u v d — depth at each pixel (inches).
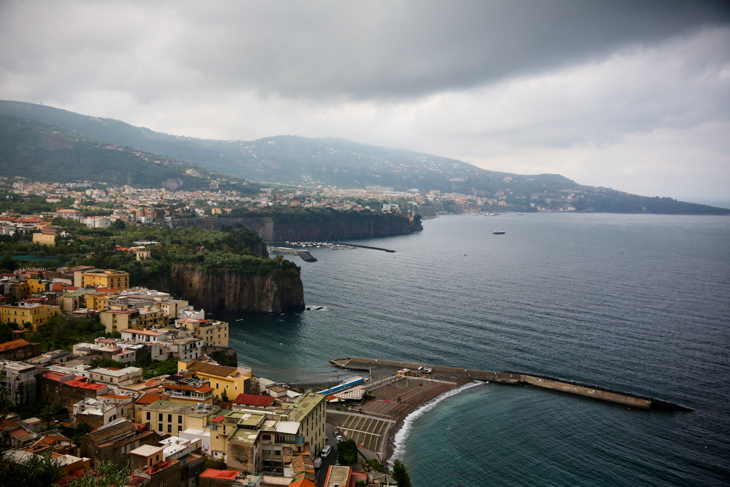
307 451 5310.0
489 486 5664.4
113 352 7293.3
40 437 5029.5
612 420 7244.1
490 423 7130.9
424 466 6023.6
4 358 6717.5
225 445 5157.5
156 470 4571.9
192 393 6151.6
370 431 6860.2
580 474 5930.1
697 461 6230.3
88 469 4318.4
